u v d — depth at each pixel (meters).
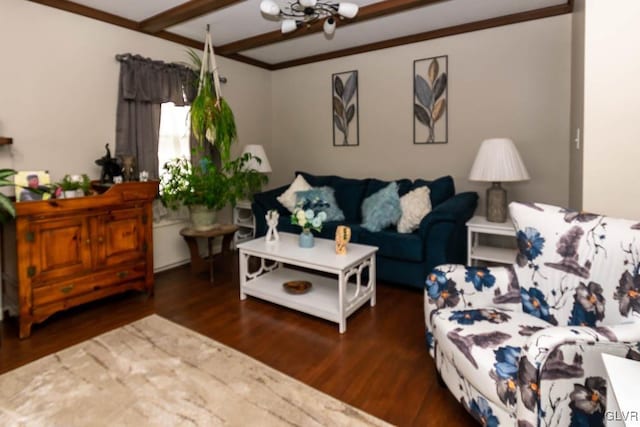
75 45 3.01
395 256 3.14
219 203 3.58
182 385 1.87
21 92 2.73
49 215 2.43
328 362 2.09
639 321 1.32
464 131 3.68
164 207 3.73
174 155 3.76
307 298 2.72
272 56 4.56
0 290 2.65
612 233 1.50
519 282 1.81
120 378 1.93
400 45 3.94
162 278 3.54
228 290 3.22
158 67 3.51
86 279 2.64
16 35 2.69
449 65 3.69
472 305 1.80
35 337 2.37
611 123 1.82
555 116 3.25
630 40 1.76
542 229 1.74
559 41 3.17
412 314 2.71
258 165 4.26
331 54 4.39
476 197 3.44
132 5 3.03
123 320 2.63
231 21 3.43
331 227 3.58
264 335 2.41
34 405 1.72
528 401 1.19
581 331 1.22
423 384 1.88
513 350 1.38
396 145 4.09
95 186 2.95
